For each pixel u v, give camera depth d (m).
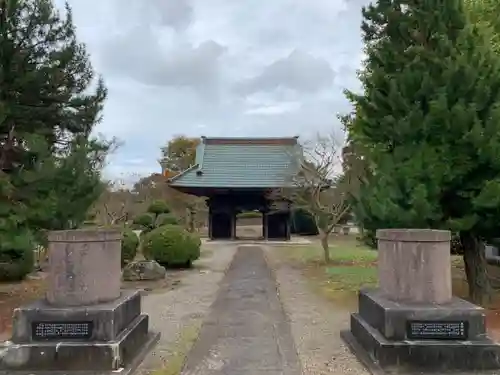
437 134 8.27
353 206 9.73
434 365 5.19
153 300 10.12
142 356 5.90
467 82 8.21
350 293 10.89
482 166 8.09
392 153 8.89
